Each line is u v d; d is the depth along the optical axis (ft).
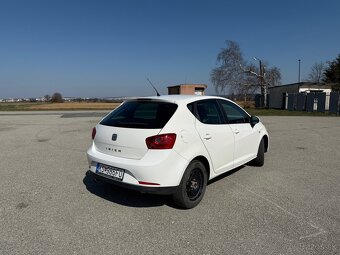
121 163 12.74
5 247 10.24
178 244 10.57
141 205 13.92
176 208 13.64
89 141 31.50
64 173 19.06
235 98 151.02
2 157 23.59
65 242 10.61
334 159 23.85
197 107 14.66
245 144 18.13
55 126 46.21
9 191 15.65
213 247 10.40
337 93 87.92
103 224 12.01
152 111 13.69
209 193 15.65
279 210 13.55
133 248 10.28
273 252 10.10
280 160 23.34
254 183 17.39
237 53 144.87
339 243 10.71
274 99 128.06
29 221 12.20
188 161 13.08
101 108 117.60
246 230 11.64
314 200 14.79
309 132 40.47
